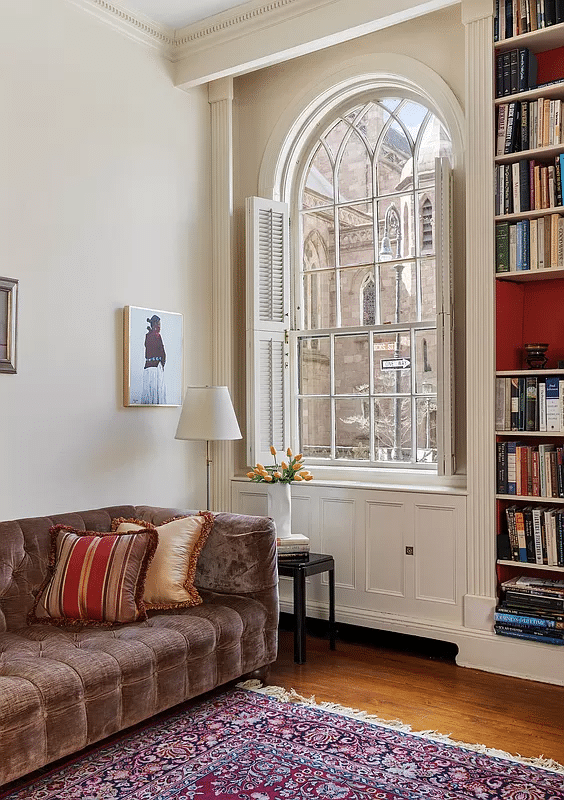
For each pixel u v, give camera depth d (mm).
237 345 5125
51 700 2623
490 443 3902
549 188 3781
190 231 4898
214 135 5066
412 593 4191
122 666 2891
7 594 3334
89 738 2758
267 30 4461
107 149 4301
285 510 4258
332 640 4258
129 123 4453
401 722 3221
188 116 4902
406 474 4488
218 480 4980
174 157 4781
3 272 3711
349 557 4449
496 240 3934
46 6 3947
